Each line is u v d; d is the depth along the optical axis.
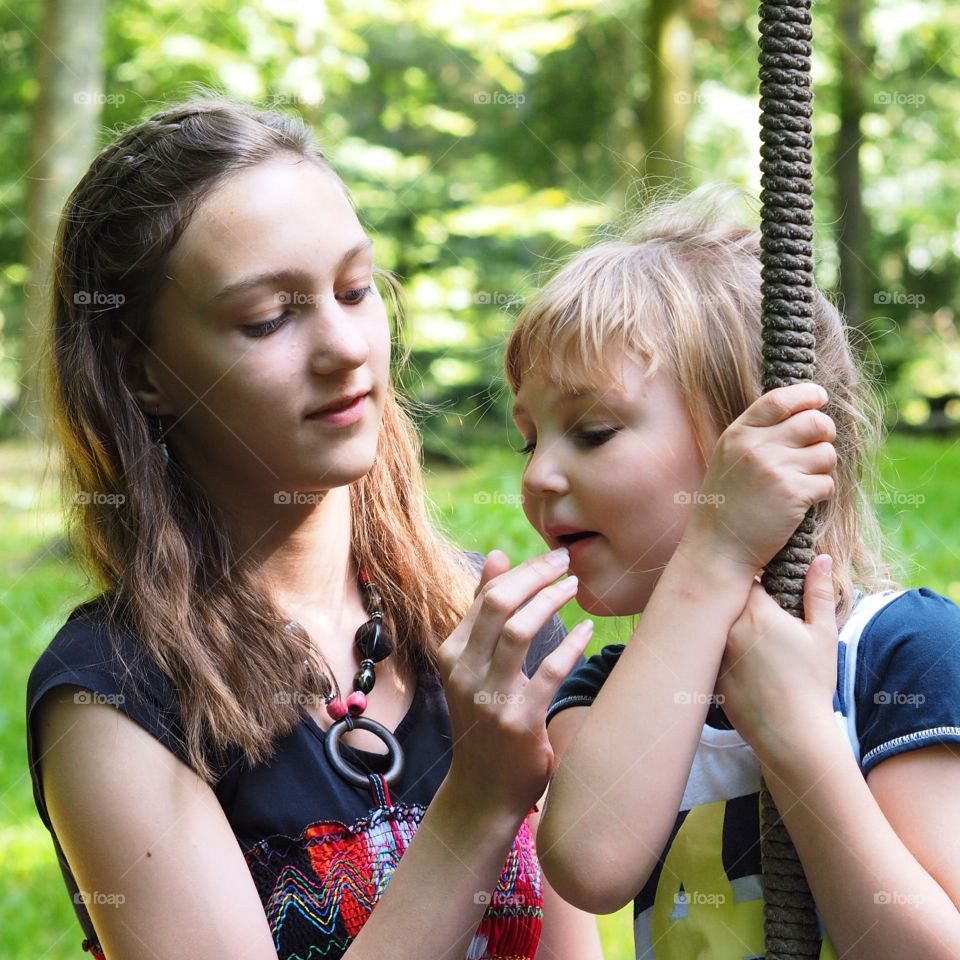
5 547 7.48
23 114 14.16
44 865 4.27
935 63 14.24
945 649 1.49
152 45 11.95
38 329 1.89
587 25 14.38
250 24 12.18
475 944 1.64
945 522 7.20
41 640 5.91
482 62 13.77
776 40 1.41
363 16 12.34
